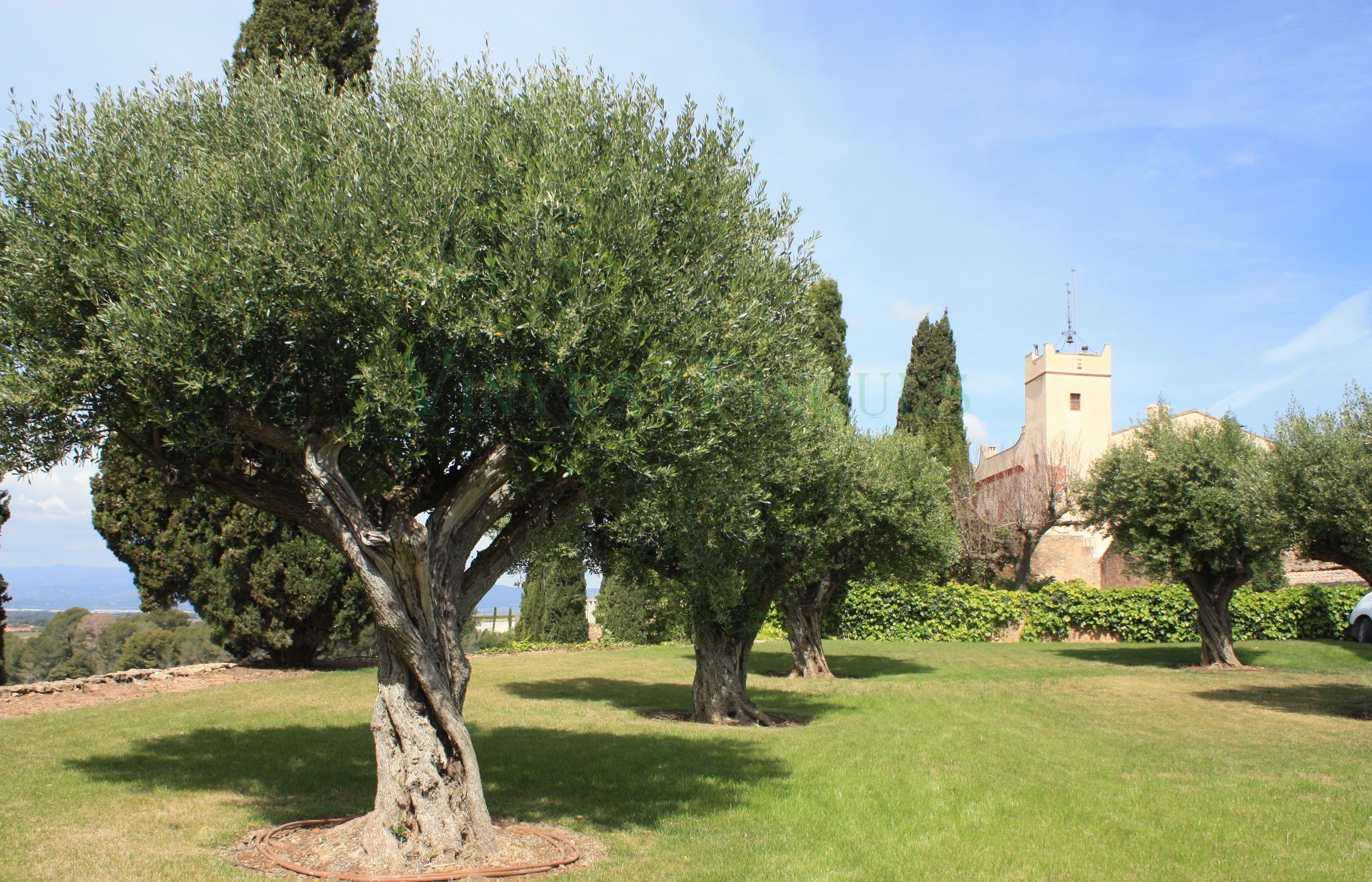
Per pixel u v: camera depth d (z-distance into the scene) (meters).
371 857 6.02
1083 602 26.80
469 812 6.37
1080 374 36.19
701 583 12.34
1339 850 6.71
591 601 34.66
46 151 6.27
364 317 5.83
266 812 7.27
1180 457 19.64
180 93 6.94
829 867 6.20
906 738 11.41
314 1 14.63
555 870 6.02
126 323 5.46
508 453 6.42
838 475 14.22
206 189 5.89
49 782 8.06
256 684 15.02
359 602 16.91
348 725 11.44
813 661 18.92
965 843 6.85
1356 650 22.14
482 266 6.15
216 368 5.64
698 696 13.34
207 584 15.95
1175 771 9.50
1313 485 12.78
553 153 6.30
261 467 6.79
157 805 7.41
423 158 6.15
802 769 9.47
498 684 17.28
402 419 5.77
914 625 27.73
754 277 7.22
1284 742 11.31
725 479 7.71
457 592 6.78
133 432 6.55
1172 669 19.94
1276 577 26.64
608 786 8.59
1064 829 7.25
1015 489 31.17
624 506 7.93
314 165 6.32
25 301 5.84
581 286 5.93
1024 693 15.92
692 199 6.97
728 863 6.24
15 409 5.74
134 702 12.90
